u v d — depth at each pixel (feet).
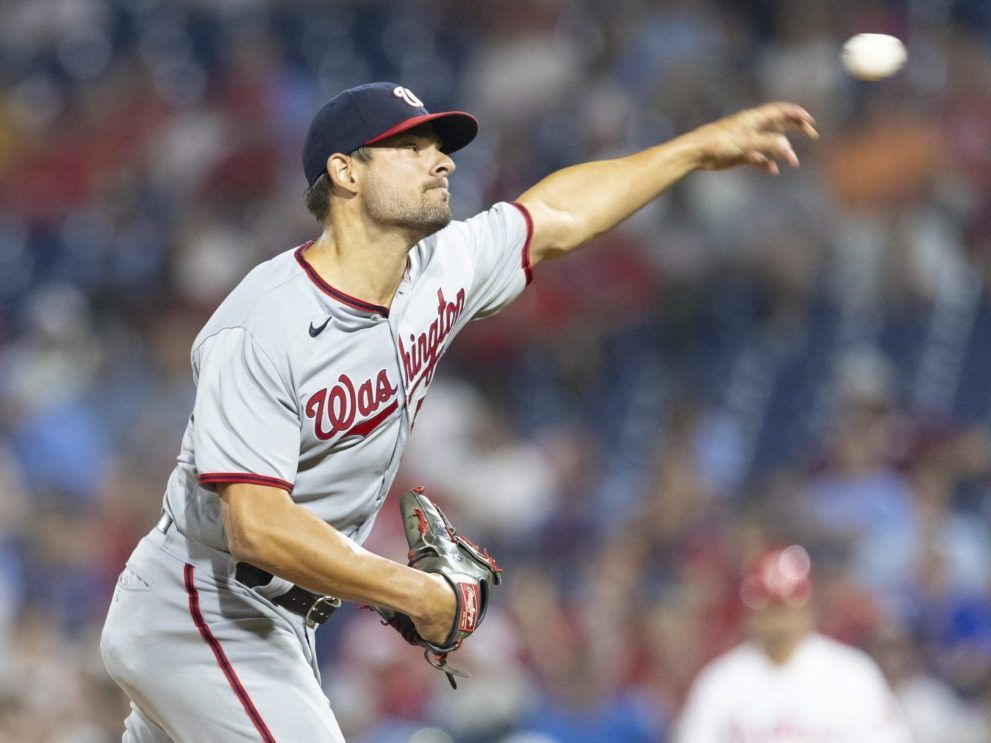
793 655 80.38
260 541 41.01
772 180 130.72
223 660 45.03
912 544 100.12
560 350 130.93
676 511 109.29
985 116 132.36
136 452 127.95
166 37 167.53
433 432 121.49
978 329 118.83
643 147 137.49
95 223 156.35
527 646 101.91
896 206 124.77
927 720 88.69
